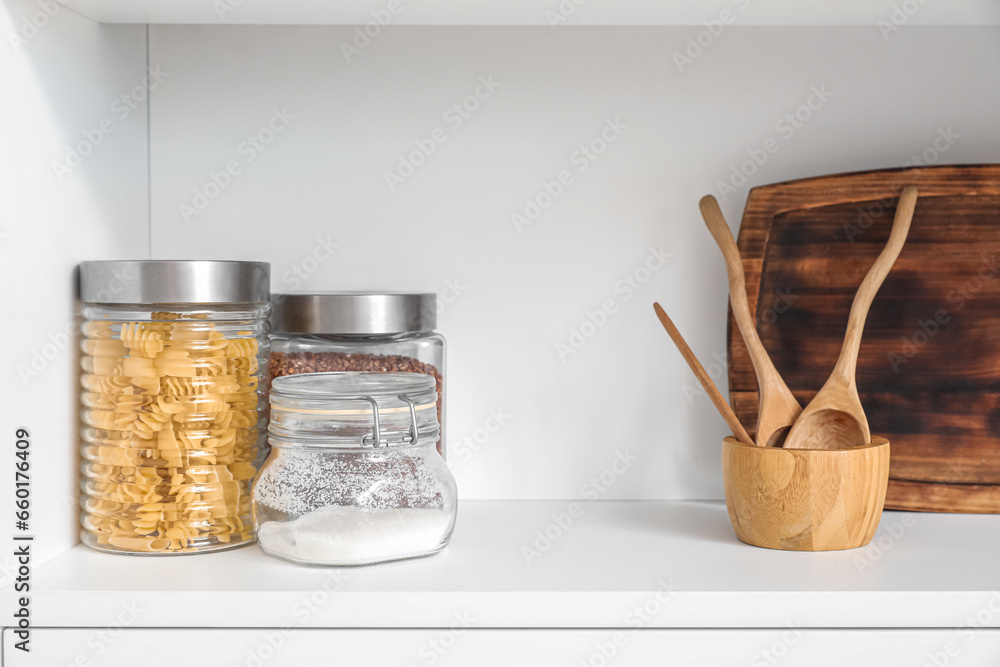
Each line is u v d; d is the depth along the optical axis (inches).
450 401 34.5
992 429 31.8
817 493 26.7
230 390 27.7
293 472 25.9
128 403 26.8
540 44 33.8
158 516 26.9
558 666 23.5
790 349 32.8
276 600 23.4
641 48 33.8
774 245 32.8
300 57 33.7
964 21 31.7
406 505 25.8
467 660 23.5
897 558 26.6
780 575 25.0
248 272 27.7
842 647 23.5
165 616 23.4
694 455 34.7
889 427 32.2
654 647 23.5
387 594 23.4
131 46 32.1
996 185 31.3
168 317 27.0
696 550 27.7
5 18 24.0
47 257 26.3
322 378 27.3
